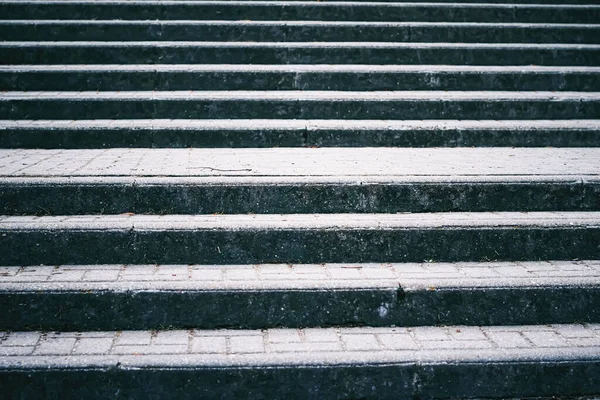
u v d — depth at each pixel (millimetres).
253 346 2918
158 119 5543
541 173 4180
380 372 2793
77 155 4754
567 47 6852
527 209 4078
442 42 7242
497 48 6793
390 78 6207
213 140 5160
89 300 3076
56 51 6363
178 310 3117
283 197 3916
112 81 5984
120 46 6414
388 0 7965
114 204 3854
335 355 2807
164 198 3869
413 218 3777
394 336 3062
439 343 2979
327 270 3459
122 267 3449
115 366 2695
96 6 7297
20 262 3453
